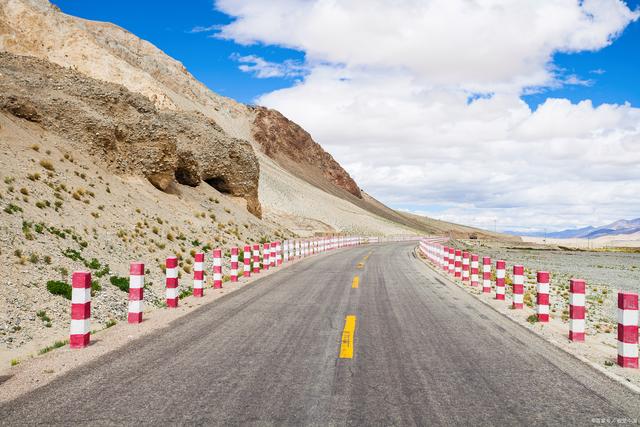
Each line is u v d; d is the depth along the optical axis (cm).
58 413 433
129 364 595
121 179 2372
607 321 1292
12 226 1172
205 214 2759
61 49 9156
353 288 1371
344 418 425
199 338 743
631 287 2275
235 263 1533
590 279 2580
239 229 2931
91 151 2283
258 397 476
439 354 661
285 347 686
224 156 4094
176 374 553
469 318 953
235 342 716
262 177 12244
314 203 12762
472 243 8325
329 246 3906
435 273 1934
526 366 612
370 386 516
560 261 4300
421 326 855
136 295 873
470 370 586
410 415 436
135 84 9031
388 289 1366
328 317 925
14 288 922
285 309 1012
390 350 677
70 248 1267
